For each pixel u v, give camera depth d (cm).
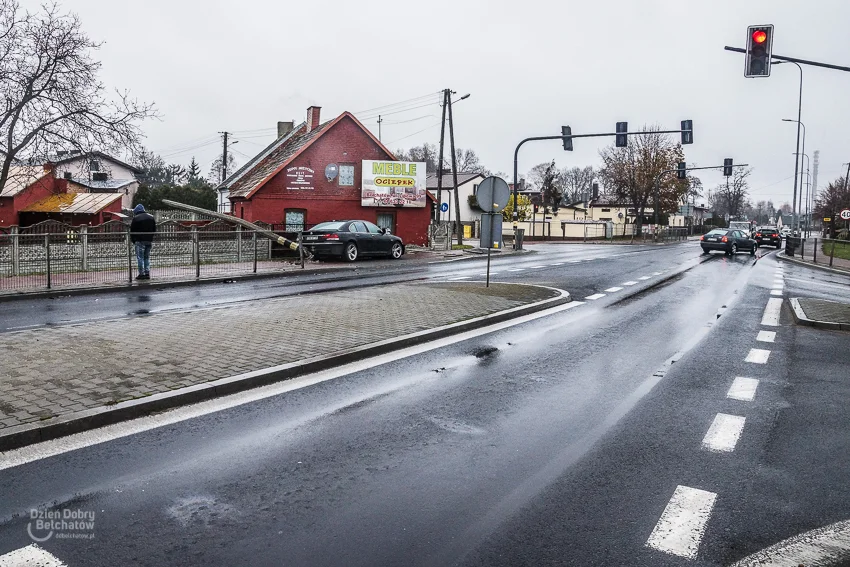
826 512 408
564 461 486
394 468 466
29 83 2161
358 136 3356
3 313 1134
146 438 514
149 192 5566
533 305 1246
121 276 1722
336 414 588
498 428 559
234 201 3672
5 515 382
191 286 1633
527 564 341
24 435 493
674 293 1606
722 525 389
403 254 2873
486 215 1499
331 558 342
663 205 7056
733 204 10106
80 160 2383
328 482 439
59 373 661
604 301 1423
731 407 631
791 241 3800
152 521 379
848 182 6494
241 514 390
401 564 338
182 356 750
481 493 427
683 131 2928
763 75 1449
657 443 529
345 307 1169
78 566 330
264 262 2286
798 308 1286
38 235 1642
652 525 387
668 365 809
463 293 1394
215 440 514
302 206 3250
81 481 431
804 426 576
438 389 679
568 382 720
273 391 656
